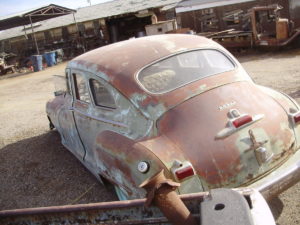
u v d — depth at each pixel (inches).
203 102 130.0
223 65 154.4
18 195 194.9
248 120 124.3
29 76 867.4
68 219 77.3
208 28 807.1
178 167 113.1
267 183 118.6
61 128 216.8
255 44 577.3
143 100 134.0
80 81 169.9
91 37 1315.2
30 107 442.3
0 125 367.2
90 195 179.5
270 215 61.9
